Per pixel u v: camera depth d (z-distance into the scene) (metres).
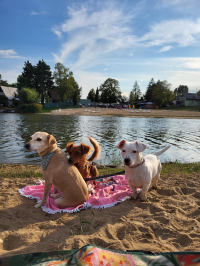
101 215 1.18
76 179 1.27
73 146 1.40
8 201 1.34
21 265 0.71
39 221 1.12
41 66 23.31
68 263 0.64
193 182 1.73
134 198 1.42
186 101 29.28
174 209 1.25
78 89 28.53
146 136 5.30
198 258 0.69
